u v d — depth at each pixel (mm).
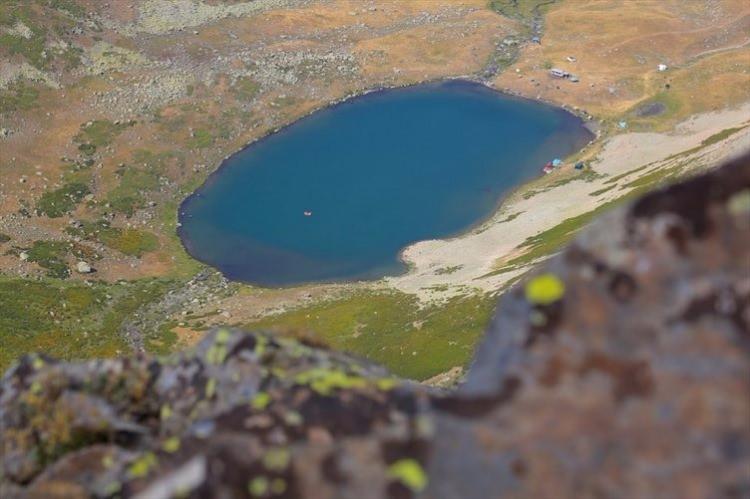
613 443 11359
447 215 100125
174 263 96688
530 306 12508
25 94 125062
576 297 12320
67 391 17281
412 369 54406
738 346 11406
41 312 83562
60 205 105875
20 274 91562
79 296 88000
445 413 12516
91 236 100938
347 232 98812
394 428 12648
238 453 12938
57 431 16609
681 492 10828
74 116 123812
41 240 98938
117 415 16938
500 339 12633
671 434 11195
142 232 102438
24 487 16109
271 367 16969
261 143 120562
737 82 126188
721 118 118250
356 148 117500
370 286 86125
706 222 12047
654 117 120625
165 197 109500
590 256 12469
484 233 93812
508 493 11422
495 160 112000
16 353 75188
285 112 127625
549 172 108125
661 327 11797
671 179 81188
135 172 113438
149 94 129250
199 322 81438
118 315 84812
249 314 82375
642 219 12391
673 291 11898
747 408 11078
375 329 67000
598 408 11625
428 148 115875
